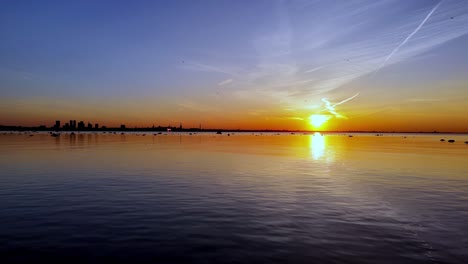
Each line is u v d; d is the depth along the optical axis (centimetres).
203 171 3447
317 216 1714
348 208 1891
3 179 2812
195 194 2252
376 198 2167
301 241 1335
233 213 1756
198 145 9181
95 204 1931
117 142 10300
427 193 2344
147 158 4859
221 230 1462
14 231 1423
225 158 5025
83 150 6362
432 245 1309
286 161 4653
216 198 2130
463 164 4331
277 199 2116
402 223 1602
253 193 2305
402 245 1305
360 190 2444
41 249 1222
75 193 2247
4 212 1734
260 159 4925
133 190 2373
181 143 10438
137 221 1586
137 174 3177
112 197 2130
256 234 1414
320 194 2288
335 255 1196
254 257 1169
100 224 1532
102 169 3516
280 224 1564
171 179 2888
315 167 3916
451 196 2245
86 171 3350
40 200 2027
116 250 1219
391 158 5272
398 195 2269
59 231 1425
